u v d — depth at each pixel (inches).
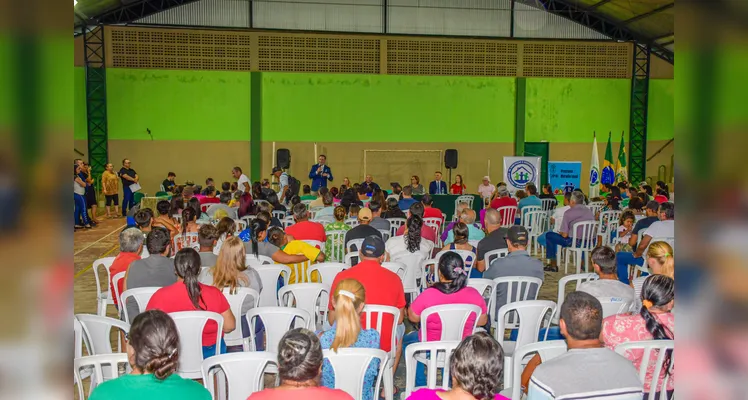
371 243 145.2
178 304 127.7
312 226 235.3
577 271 298.7
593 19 614.9
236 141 589.0
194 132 584.4
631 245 257.0
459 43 605.0
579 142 623.8
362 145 603.8
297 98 593.3
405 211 350.6
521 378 112.0
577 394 80.5
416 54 601.9
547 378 82.7
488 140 616.7
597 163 547.2
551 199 445.1
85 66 559.8
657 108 625.6
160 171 583.8
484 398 73.5
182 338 123.7
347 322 108.1
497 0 607.8
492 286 168.4
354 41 594.2
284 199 454.0
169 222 247.9
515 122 617.0
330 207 328.8
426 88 606.2
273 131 593.0
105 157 572.1
